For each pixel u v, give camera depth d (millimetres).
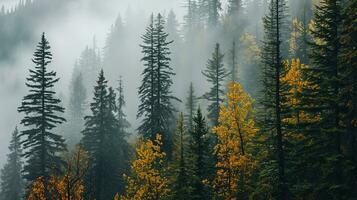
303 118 27016
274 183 25266
